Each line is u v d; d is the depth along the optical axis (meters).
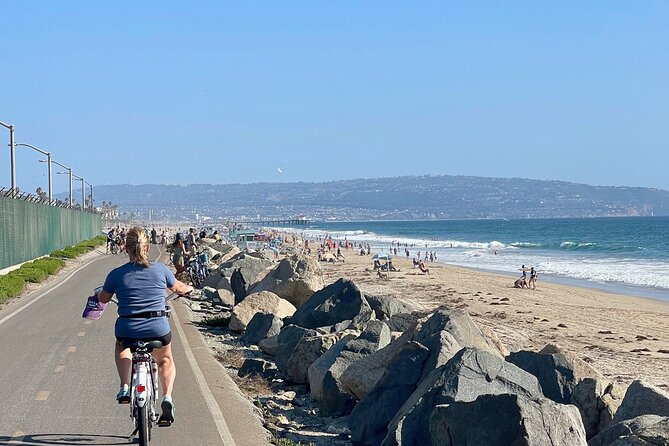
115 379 15.22
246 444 11.06
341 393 14.51
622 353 27.44
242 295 33.38
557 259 98.31
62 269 52.47
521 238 179.00
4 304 30.20
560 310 42.88
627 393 11.68
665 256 100.81
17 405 12.98
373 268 79.88
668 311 43.53
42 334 21.64
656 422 10.15
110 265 57.16
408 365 12.62
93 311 9.56
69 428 11.52
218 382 15.56
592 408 12.18
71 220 81.25
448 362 11.45
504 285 60.56
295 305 29.03
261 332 22.08
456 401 10.18
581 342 30.38
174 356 18.70
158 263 9.69
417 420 10.81
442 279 66.25
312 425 13.85
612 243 139.00
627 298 51.47
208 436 11.35
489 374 11.19
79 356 17.91
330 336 16.92
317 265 31.78
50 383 14.82
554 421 9.34
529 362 12.91
